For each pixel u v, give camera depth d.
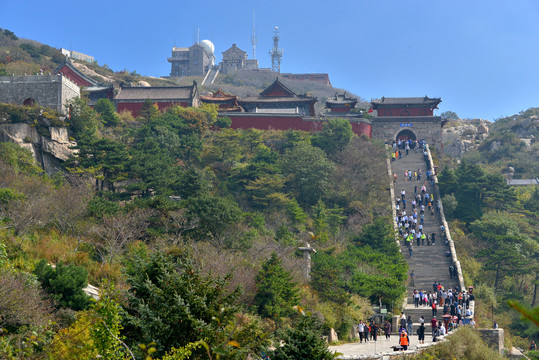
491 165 149.00
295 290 41.25
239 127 105.06
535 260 76.44
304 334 19.88
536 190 111.44
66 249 40.19
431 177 89.94
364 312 49.81
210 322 16.67
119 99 103.38
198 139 86.25
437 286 58.53
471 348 43.94
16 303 24.25
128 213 48.94
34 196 47.12
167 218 50.69
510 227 79.25
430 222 76.94
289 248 52.12
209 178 78.94
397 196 85.19
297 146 88.56
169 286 17.58
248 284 38.69
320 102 197.12
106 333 15.16
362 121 110.12
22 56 138.50
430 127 113.88
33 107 70.69
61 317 27.98
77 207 47.53
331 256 55.41
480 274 71.44
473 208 84.44
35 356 19.11
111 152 68.06
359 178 86.94
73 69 113.44
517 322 61.75
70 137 72.62
